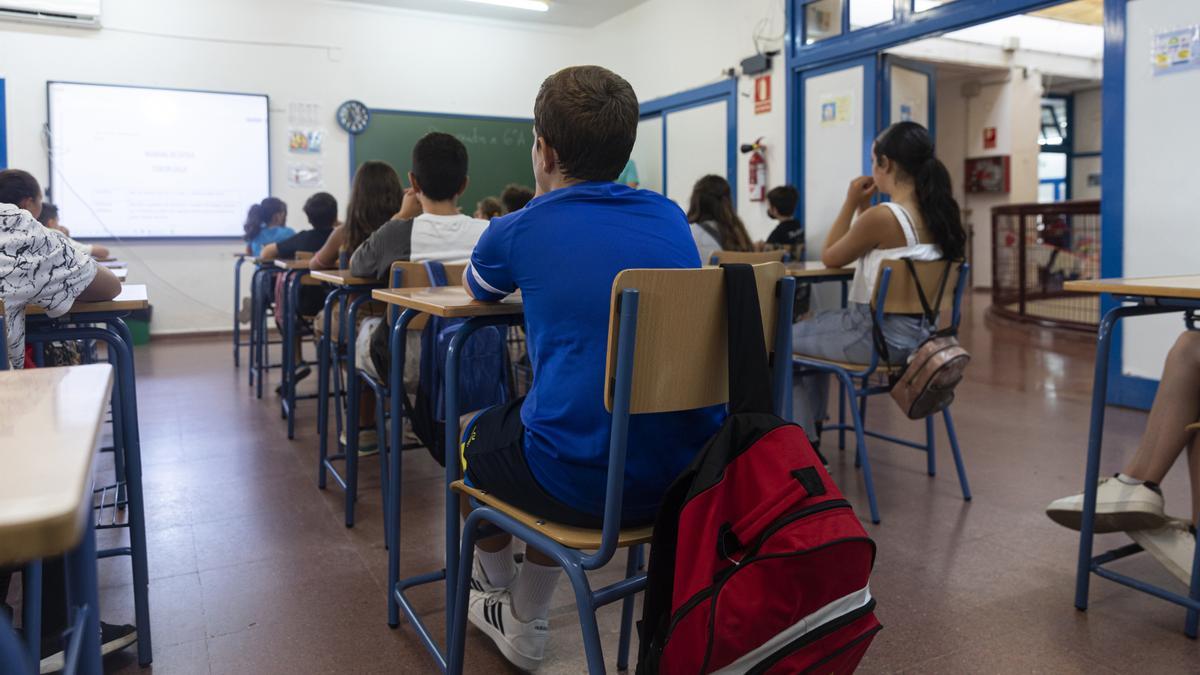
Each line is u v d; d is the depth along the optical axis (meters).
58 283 1.44
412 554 2.09
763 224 6.04
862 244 2.39
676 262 1.12
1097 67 10.03
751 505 0.94
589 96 1.14
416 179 2.32
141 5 6.21
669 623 0.95
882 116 5.24
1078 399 3.80
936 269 2.30
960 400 3.84
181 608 1.78
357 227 2.89
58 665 1.16
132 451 1.53
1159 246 3.48
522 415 1.17
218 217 6.60
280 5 6.68
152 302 6.47
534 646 1.48
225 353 5.71
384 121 7.14
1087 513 1.70
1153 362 3.54
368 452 2.83
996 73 9.41
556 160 1.18
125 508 2.38
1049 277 7.58
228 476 2.77
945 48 8.65
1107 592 1.81
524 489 1.12
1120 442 3.04
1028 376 4.40
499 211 4.34
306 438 3.29
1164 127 3.42
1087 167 11.84
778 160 5.86
